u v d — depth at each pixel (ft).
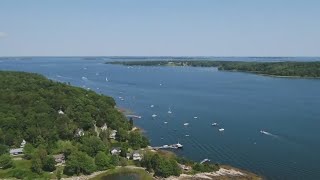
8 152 615.98
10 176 544.62
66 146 643.04
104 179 554.46
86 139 647.15
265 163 613.93
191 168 587.68
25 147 620.08
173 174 560.61
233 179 547.90
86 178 556.51
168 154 655.76
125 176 565.12
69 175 562.25
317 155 649.20
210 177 555.28
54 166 575.38
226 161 629.10
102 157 591.78
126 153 635.25
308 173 568.41
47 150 629.92
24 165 583.17
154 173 569.23
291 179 547.08
